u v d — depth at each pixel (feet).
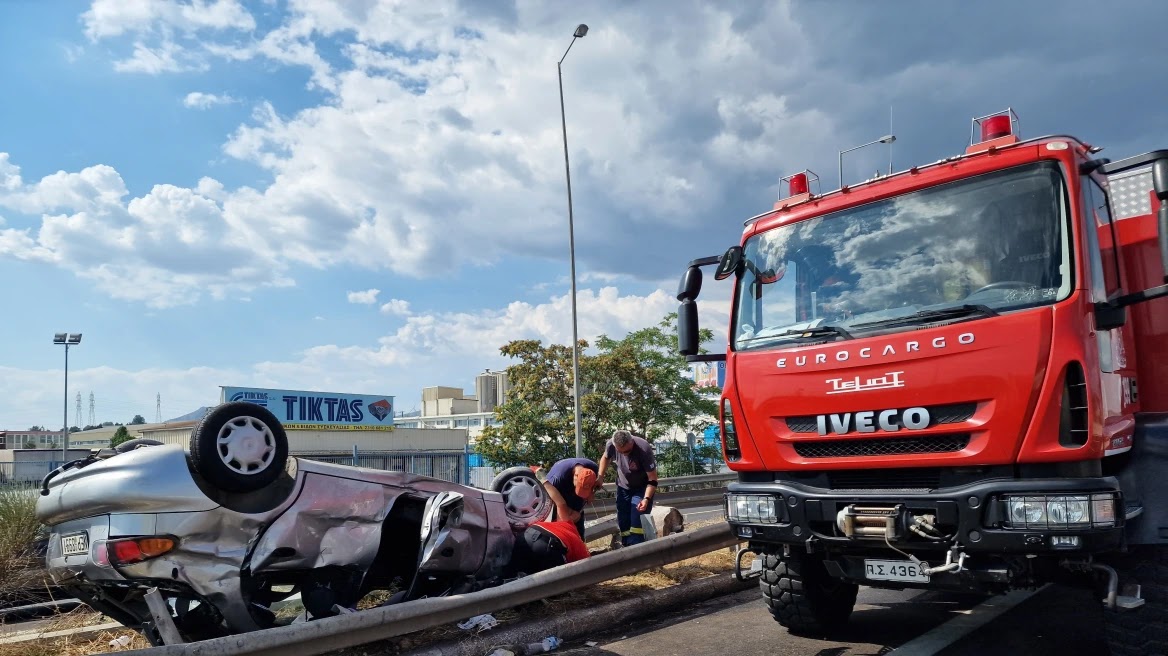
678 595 22.38
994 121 16.62
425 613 16.83
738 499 17.67
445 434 145.28
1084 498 13.39
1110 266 16.31
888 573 15.67
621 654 17.93
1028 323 14.29
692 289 19.69
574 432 90.58
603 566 20.71
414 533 20.04
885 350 15.66
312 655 15.11
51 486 17.06
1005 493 14.02
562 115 80.07
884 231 17.17
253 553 16.51
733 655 17.52
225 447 16.38
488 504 19.97
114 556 15.28
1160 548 14.34
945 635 18.44
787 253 18.53
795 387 16.89
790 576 18.53
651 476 27.81
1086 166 15.42
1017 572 14.29
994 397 14.34
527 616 19.47
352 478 18.06
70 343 140.15
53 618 20.89
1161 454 14.69
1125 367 16.17
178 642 14.61
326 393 130.41
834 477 16.42
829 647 17.93
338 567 17.44
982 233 15.78
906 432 15.24
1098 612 19.61
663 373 96.07
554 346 92.63
